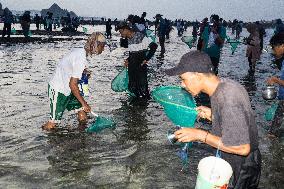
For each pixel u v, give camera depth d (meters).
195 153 4.41
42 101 6.79
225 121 2.16
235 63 15.74
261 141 4.94
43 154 4.21
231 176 2.39
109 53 18.41
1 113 5.84
